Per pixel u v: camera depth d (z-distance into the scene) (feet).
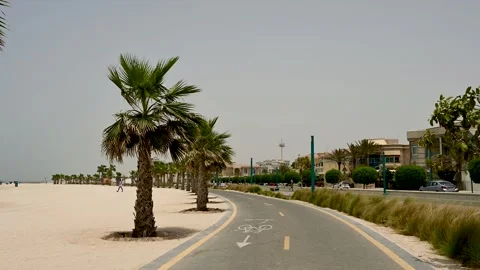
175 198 159.02
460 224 35.83
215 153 95.25
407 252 36.24
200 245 40.96
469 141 27.50
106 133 46.16
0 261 33.58
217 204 116.16
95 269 30.22
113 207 110.52
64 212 91.35
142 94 47.50
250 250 37.81
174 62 48.57
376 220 61.57
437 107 28.04
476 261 29.81
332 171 286.25
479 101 27.09
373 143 280.92
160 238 46.70
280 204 113.91
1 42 26.91
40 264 32.30
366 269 29.27
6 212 91.91
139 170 48.49
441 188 153.17
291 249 38.24
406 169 180.96
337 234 49.11
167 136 48.01
